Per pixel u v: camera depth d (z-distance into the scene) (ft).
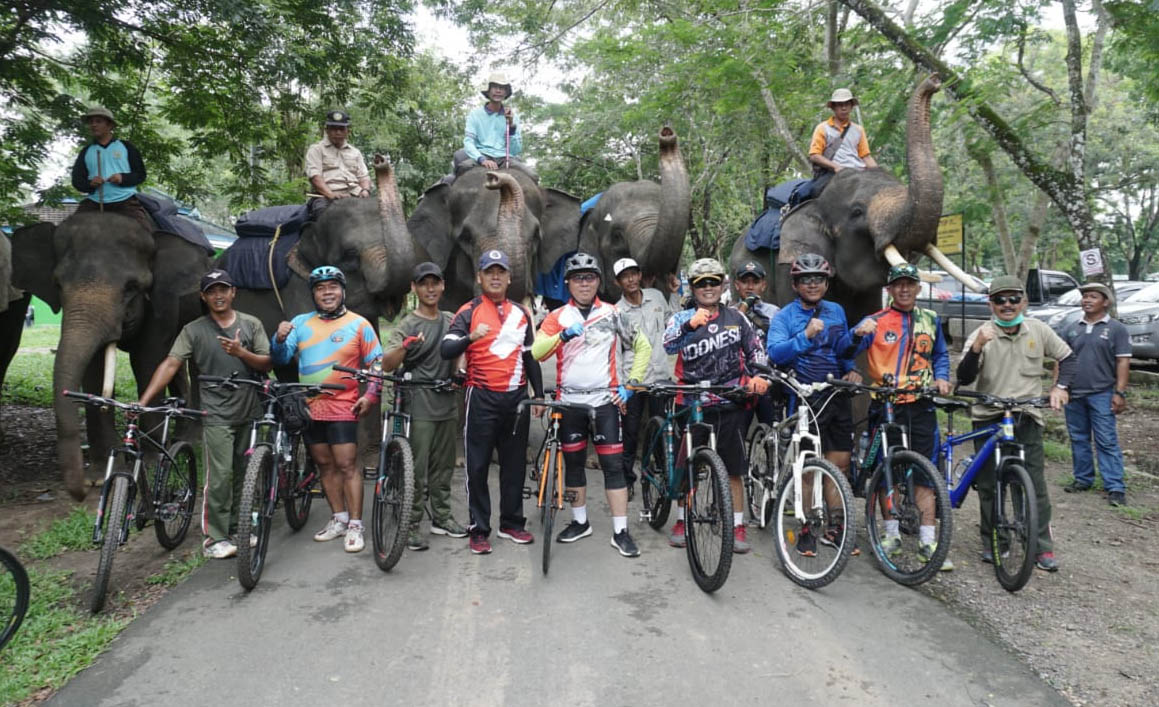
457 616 13.47
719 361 16.31
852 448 17.33
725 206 77.30
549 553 15.35
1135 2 26.94
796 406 16.96
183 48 29.91
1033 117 30.22
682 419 17.01
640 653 12.18
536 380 16.37
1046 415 32.12
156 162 33.91
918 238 18.86
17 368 47.57
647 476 18.20
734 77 36.06
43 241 22.16
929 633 12.96
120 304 21.24
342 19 32.37
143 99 35.12
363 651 12.25
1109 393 21.08
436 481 17.44
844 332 16.70
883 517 16.03
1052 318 46.03
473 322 16.14
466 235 24.17
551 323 16.03
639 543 17.26
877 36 32.19
